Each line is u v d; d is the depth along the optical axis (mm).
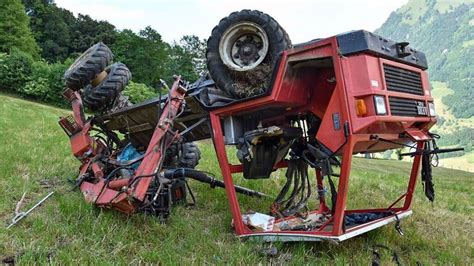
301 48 4059
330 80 4441
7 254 3605
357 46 3742
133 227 4402
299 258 3984
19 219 4355
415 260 4344
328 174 3963
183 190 5590
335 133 3898
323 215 5148
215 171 8133
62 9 72062
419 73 4477
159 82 4961
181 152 6320
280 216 5039
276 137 4715
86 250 3758
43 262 3418
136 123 5945
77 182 5461
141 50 54688
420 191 8258
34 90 33594
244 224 4684
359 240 4645
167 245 4105
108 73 6164
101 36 65188
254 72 4445
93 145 5762
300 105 4574
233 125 4664
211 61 4641
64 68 34938
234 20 4539
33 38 56906
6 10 52812
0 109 16453
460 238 5340
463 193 10141
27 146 8289
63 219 4445
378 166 18438
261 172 4898
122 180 4637
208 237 4492
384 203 6863
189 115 5270
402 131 4207
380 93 3768
